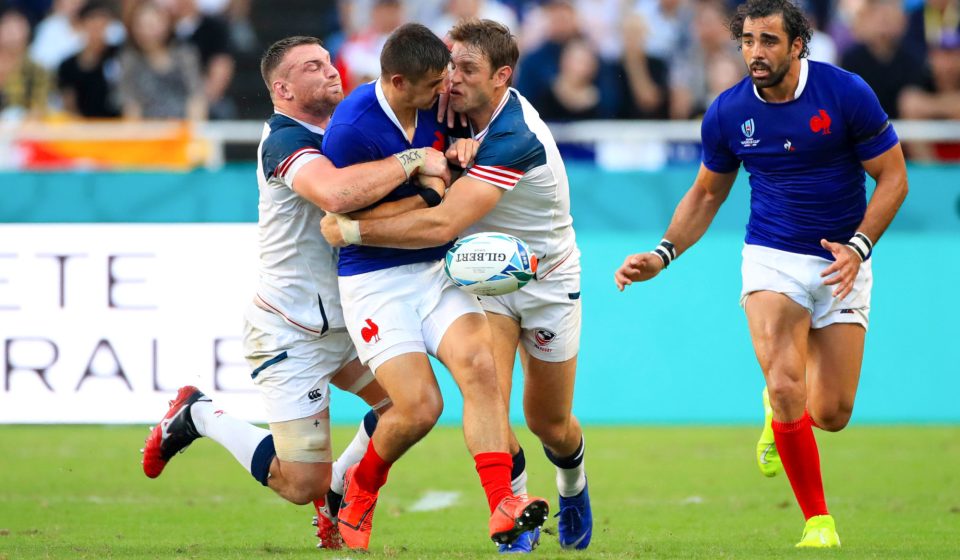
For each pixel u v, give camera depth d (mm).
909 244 38469
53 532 22000
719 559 17484
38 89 50500
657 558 17516
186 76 50031
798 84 19516
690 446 34844
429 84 16922
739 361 38281
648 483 29234
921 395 38500
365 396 19672
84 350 33062
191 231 33062
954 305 38312
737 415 38281
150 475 20375
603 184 38094
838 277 18906
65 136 43719
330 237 17391
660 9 49062
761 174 20391
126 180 38438
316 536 21250
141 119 49969
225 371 32844
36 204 38594
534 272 17734
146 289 33031
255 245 32906
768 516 24547
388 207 17188
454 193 17234
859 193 20219
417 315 17594
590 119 48781
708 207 21125
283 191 18281
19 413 33000
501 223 18891
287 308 18797
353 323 17797
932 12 48781
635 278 20969
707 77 49094
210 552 18516
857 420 38750
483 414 16875
